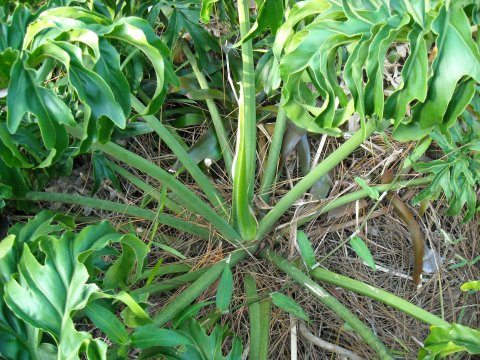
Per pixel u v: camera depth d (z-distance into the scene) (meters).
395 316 1.62
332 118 1.23
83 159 1.82
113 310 1.19
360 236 1.73
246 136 1.52
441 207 1.79
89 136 1.04
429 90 1.13
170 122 1.89
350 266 1.71
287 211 1.71
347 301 1.63
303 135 1.78
